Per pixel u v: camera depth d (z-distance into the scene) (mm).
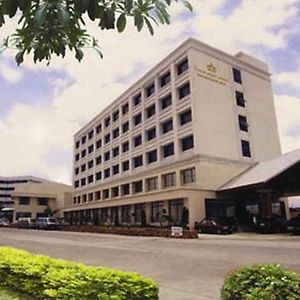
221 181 36906
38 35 2748
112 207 50125
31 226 52688
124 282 4918
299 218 29828
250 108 43219
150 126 45250
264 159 42438
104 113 60219
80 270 5570
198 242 23000
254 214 34750
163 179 41469
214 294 7746
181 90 40938
